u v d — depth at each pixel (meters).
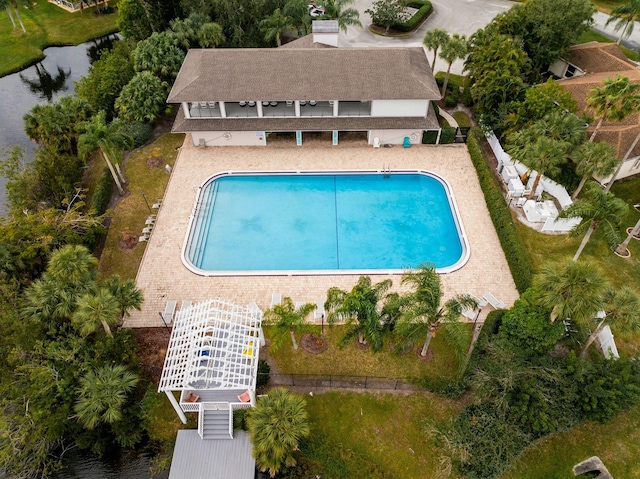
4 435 25.56
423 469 26.59
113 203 42.91
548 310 28.95
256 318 30.08
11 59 67.75
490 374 27.69
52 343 28.33
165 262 37.56
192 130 45.88
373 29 69.81
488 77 46.59
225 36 61.84
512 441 26.22
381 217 41.78
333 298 27.84
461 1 77.56
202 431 27.48
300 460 27.22
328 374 30.36
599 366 27.97
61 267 28.11
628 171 44.16
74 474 27.94
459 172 45.38
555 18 50.31
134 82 49.03
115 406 26.92
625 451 27.30
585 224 31.52
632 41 66.06
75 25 75.06
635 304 25.94
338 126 45.72
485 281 35.84
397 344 29.92
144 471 27.91
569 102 44.19
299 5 61.09
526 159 37.41
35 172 41.59
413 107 45.56
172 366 26.88
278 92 44.22
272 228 40.84
